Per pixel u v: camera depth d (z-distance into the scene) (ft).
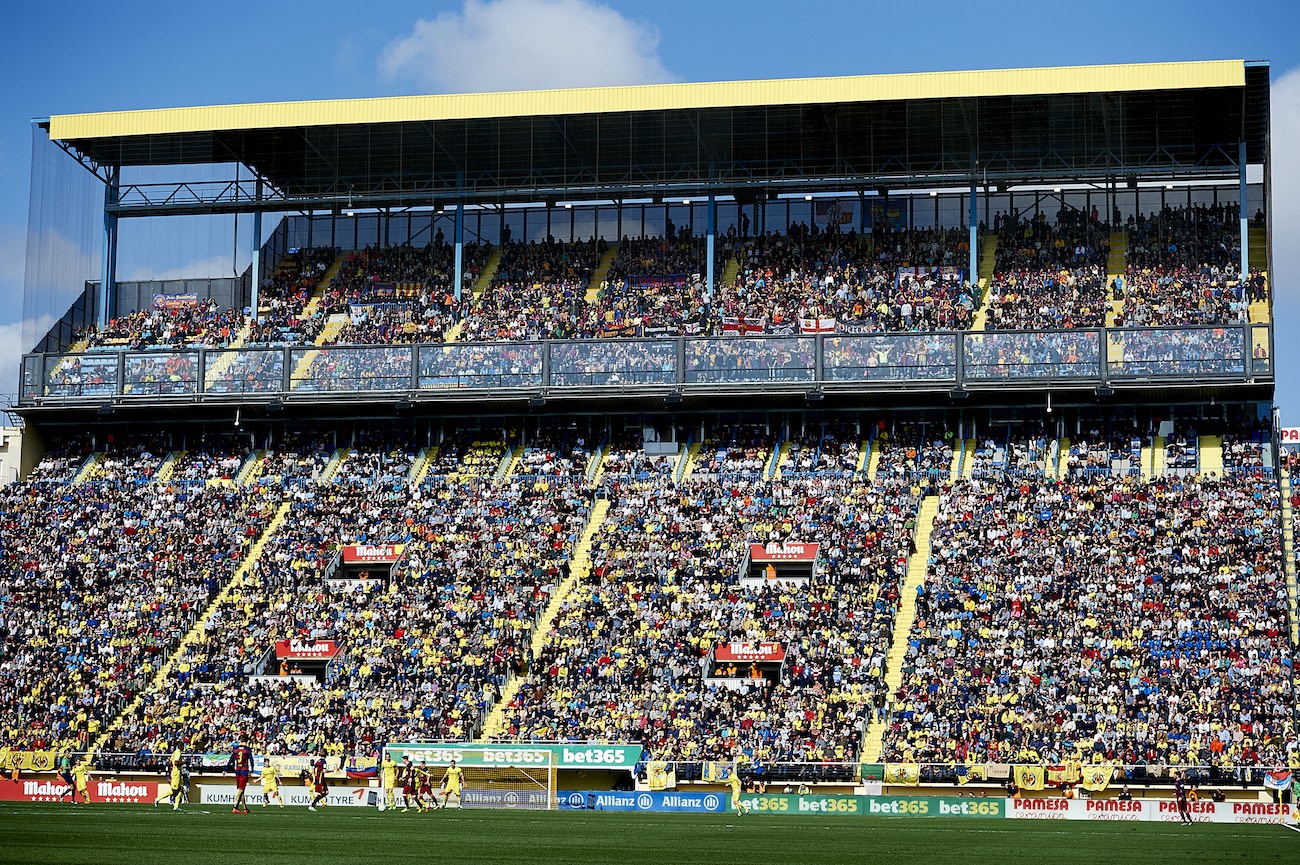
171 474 294.87
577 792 209.05
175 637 249.96
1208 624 224.12
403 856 124.57
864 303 291.58
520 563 257.34
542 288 309.42
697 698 223.71
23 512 284.61
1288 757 197.47
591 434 290.15
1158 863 124.36
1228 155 287.07
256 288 312.29
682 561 253.03
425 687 231.91
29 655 247.70
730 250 310.45
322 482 287.69
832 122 288.51
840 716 216.54
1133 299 282.97
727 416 286.46
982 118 284.00
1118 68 270.05
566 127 293.64
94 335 317.42
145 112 301.43
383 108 292.40
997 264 297.33
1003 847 139.85
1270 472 256.73
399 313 309.42
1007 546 246.47
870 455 276.41
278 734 225.97
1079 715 210.38
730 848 136.67
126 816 174.81
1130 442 269.03
